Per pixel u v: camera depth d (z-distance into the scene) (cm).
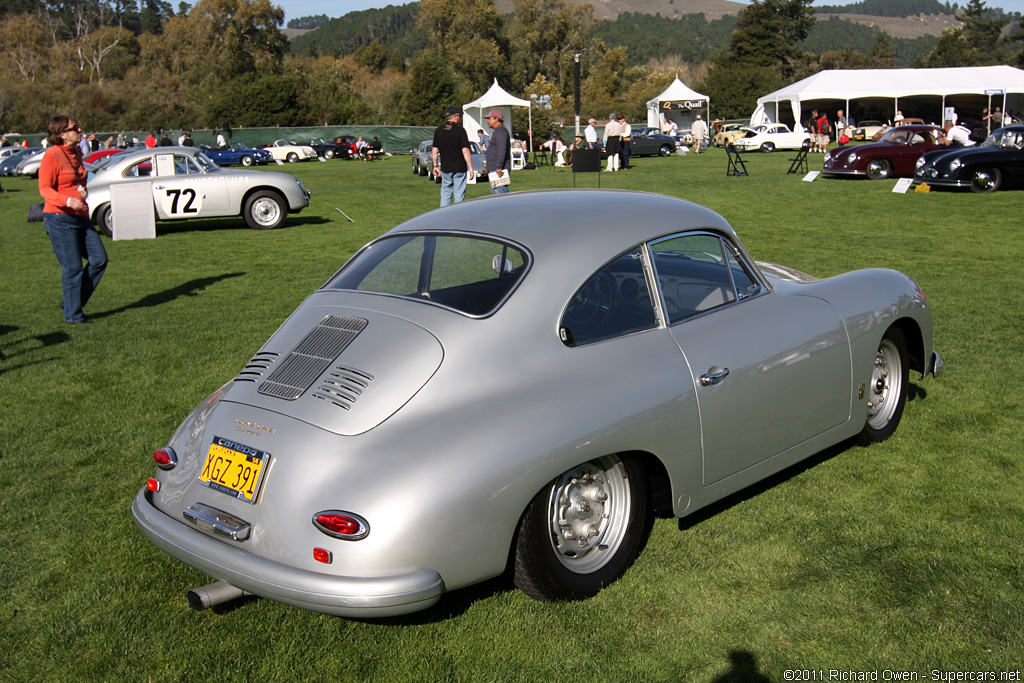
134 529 363
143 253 1188
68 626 291
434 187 2316
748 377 330
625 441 286
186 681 260
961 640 268
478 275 307
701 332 327
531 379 279
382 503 244
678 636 275
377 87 8388
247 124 6400
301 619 293
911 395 498
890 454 415
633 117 7388
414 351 279
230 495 269
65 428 486
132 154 1414
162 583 319
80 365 617
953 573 305
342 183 2527
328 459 256
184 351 651
